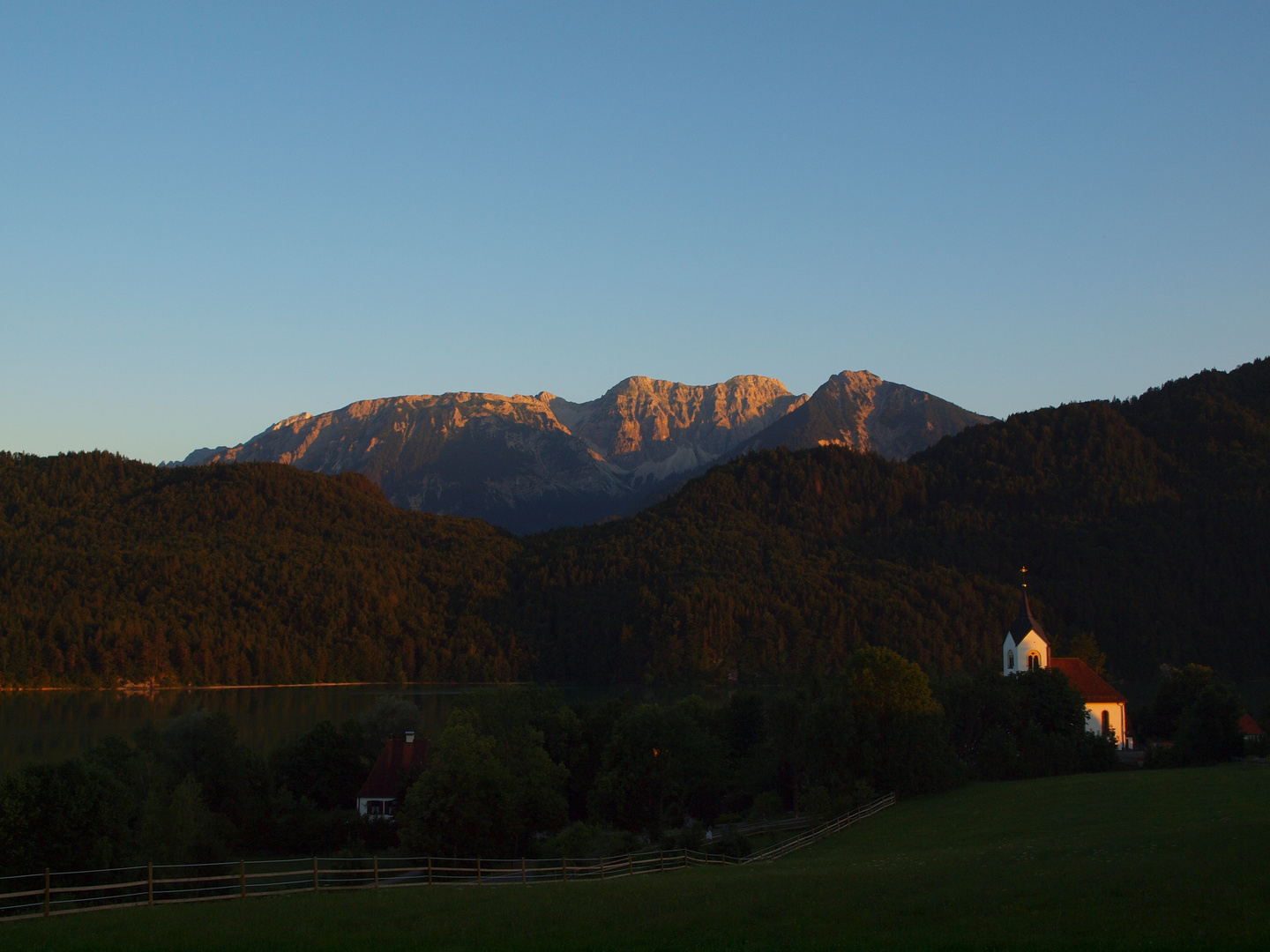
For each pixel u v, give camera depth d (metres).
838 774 87.50
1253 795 69.38
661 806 92.81
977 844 60.62
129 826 76.69
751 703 116.31
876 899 38.41
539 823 83.31
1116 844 48.66
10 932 35.84
